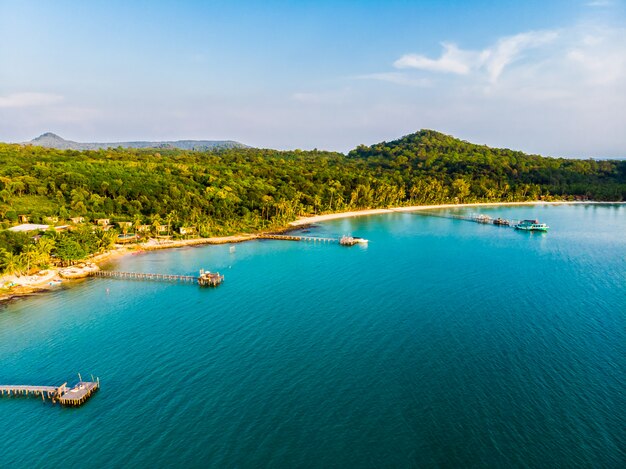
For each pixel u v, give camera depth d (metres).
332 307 99.75
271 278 125.38
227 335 85.50
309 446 54.59
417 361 74.00
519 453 52.69
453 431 56.78
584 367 71.12
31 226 161.62
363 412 60.88
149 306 102.88
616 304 99.62
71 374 71.50
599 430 56.25
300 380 68.94
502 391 64.88
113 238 163.50
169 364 74.25
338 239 185.50
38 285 118.50
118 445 55.31
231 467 51.47
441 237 193.00
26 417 61.06
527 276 124.12
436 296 106.31
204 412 61.41
